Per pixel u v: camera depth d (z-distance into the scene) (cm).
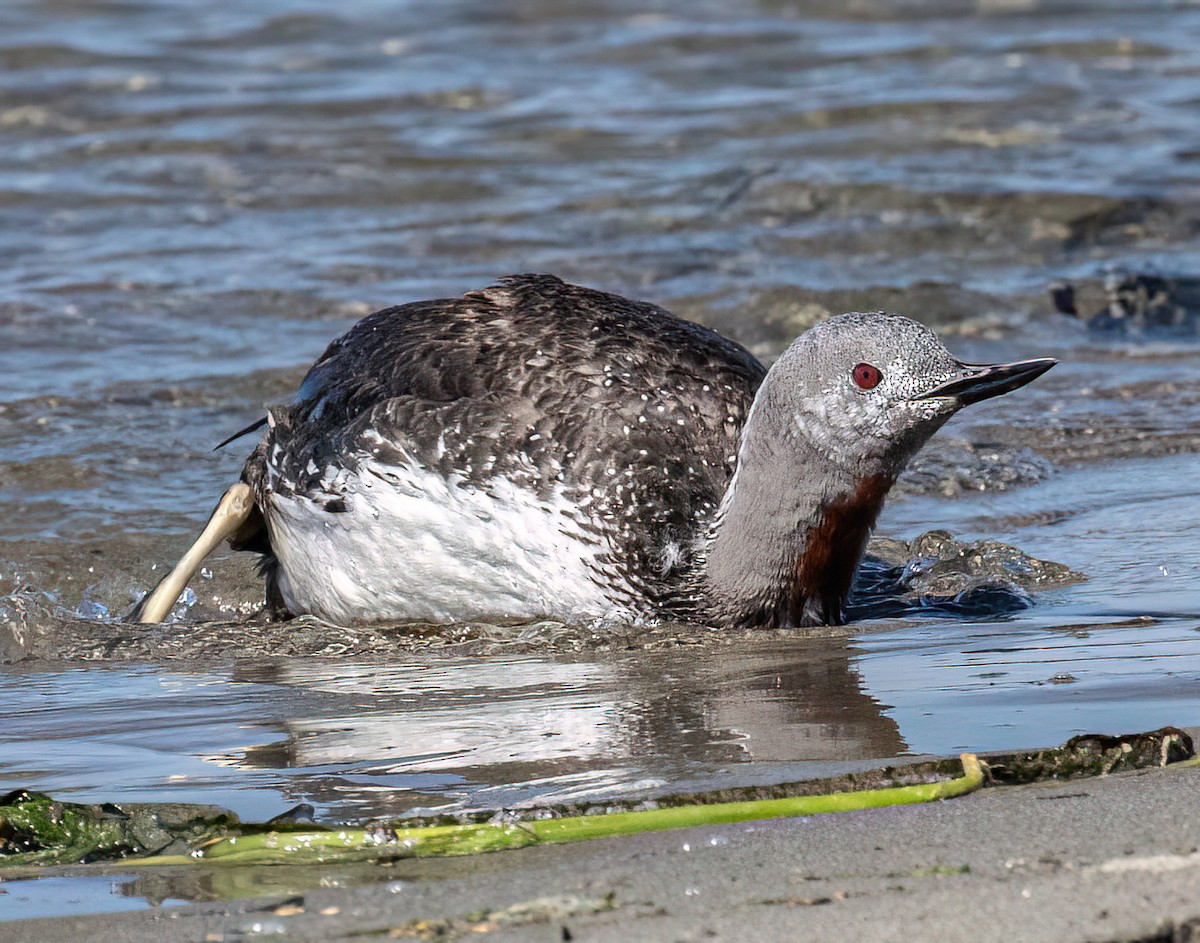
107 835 698
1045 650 958
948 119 2622
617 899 592
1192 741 739
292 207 2283
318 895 614
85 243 2131
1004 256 2088
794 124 2623
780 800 685
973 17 3322
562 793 718
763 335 1834
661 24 3291
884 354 1031
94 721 889
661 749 782
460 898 601
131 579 1236
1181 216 2198
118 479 1419
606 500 1089
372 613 1136
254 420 1559
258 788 749
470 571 1099
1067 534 1254
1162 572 1145
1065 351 1803
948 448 1475
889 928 556
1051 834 630
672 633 1066
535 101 2802
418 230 2172
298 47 3166
